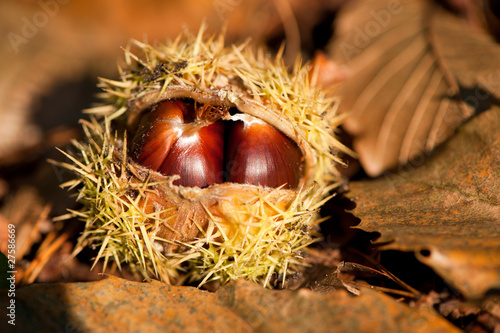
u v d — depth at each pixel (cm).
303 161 40
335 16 46
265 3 47
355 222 40
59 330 36
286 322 36
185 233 38
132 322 37
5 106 47
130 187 38
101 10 49
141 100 39
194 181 39
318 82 43
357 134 42
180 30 49
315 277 39
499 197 38
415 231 38
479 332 37
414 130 42
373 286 38
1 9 49
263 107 39
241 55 40
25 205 43
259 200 38
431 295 37
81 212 40
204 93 39
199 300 37
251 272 38
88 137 40
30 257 41
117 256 39
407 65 43
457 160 40
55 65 48
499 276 36
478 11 45
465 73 42
